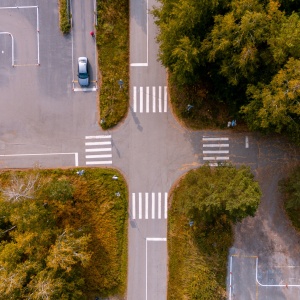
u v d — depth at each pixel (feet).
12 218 100.32
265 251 118.62
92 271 117.70
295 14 90.53
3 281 95.20
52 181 110.83
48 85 117.19
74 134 117.80
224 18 89.92
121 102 116.57
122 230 118.42
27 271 99.35
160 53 111.24
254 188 97.19
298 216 117.29
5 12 116.37
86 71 113.91
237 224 118.21
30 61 117.08
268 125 103.86
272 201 118.32
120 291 119.14
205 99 115.85
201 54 97.91
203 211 102.06
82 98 117.08
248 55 91.20
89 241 113.70
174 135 117.80
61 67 116.98
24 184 105.91
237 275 118.62
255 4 90.43
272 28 90.33
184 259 118.01
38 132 118.01
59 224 115.44
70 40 116.26
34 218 100.32
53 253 99.60
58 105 117.50
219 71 100.68
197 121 117.29
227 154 117.91
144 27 115.85
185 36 93.97
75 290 106.93
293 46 89.45
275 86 93.97
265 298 118.52
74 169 117.80
